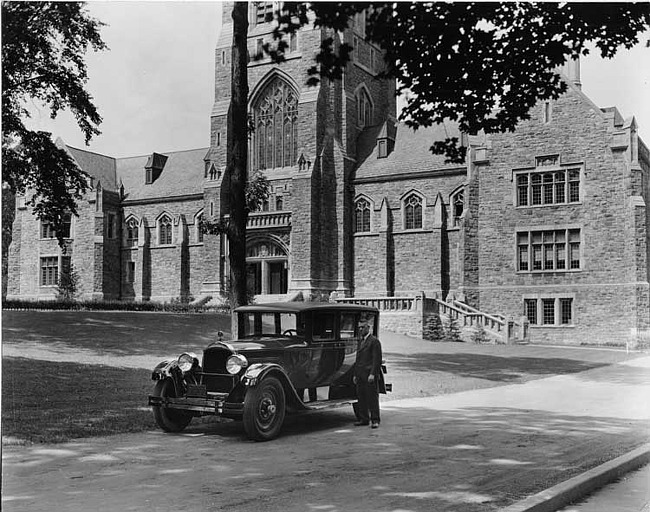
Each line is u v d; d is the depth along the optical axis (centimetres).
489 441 1122
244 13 1953
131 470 888
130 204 6044
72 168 3053
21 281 5900
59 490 780
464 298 4119
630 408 1540
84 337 2730
